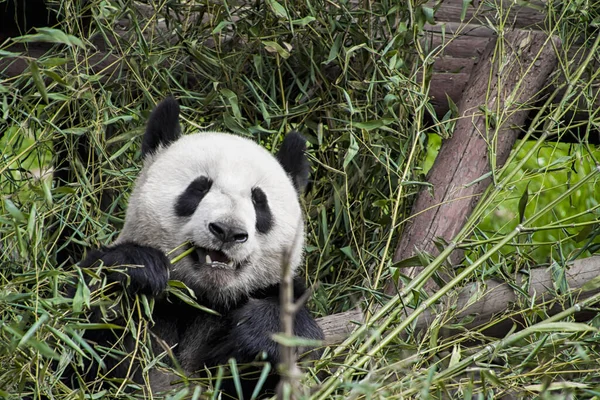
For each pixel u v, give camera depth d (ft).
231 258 19.90
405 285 21.38
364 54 27.37
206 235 19.75
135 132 25.22
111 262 19.27
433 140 39.47
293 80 28.40
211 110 27.94
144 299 18.72
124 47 27.55
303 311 21.15
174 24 27.86
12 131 29.71
